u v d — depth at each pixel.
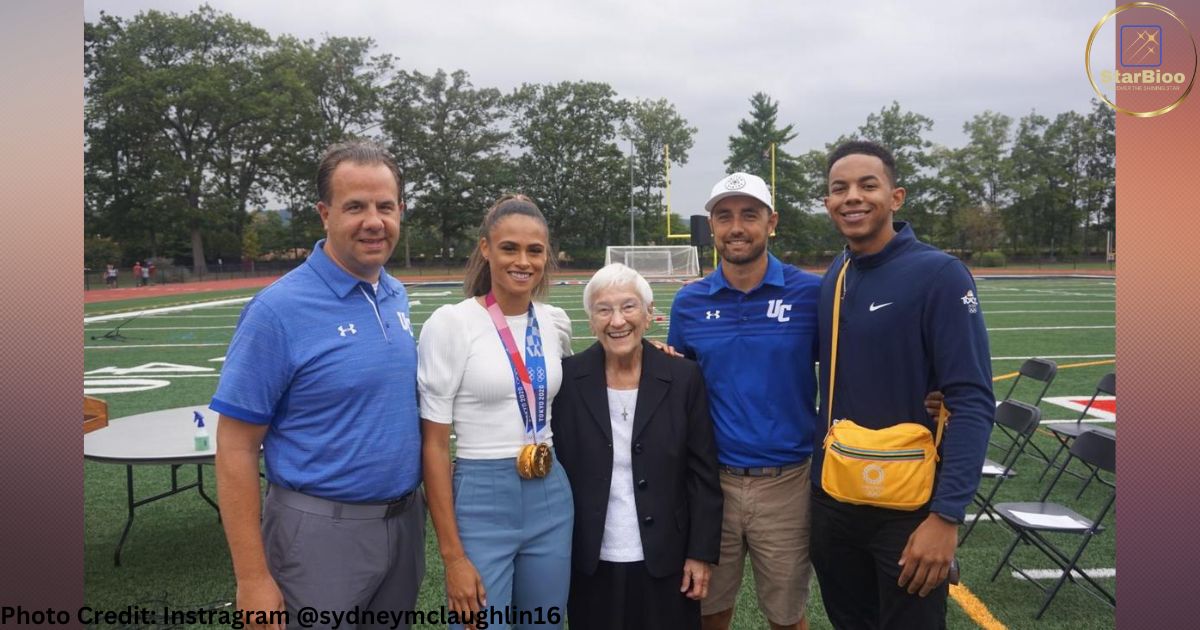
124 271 47.38
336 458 2.21
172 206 41.84
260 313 2.13
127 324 17.72
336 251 2.27
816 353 2.89
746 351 2.81
